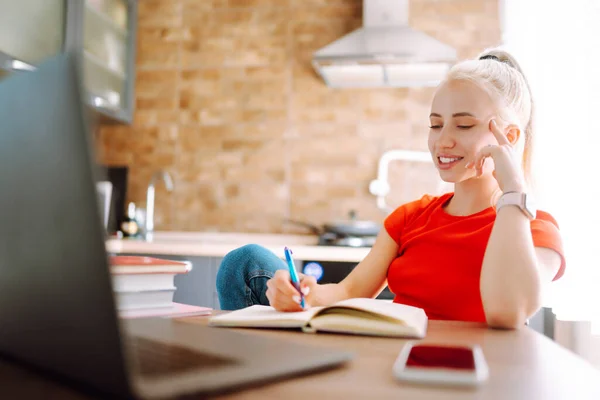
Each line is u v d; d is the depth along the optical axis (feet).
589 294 6.51
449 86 4.06
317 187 10.59
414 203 4.83
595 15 6.69
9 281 1.58
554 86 7.29
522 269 2.98
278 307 2.89
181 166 11.02
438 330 2.72
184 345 1.90
